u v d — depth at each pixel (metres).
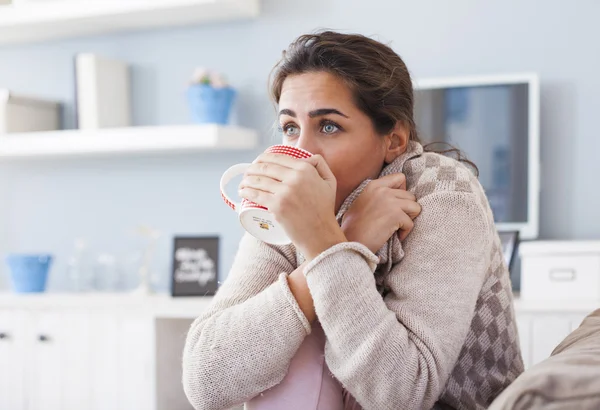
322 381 1.00
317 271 0.92
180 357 2.73
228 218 2.95
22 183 3.24
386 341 0.90
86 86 2.91
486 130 2.61
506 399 0.57
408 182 1.06
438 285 0.96
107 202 3.12
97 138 2.84
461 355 1.07
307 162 0.94
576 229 2.58
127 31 3.08
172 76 3.02
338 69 1.00
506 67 2.63
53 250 3.20
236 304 1.08
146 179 3.06
